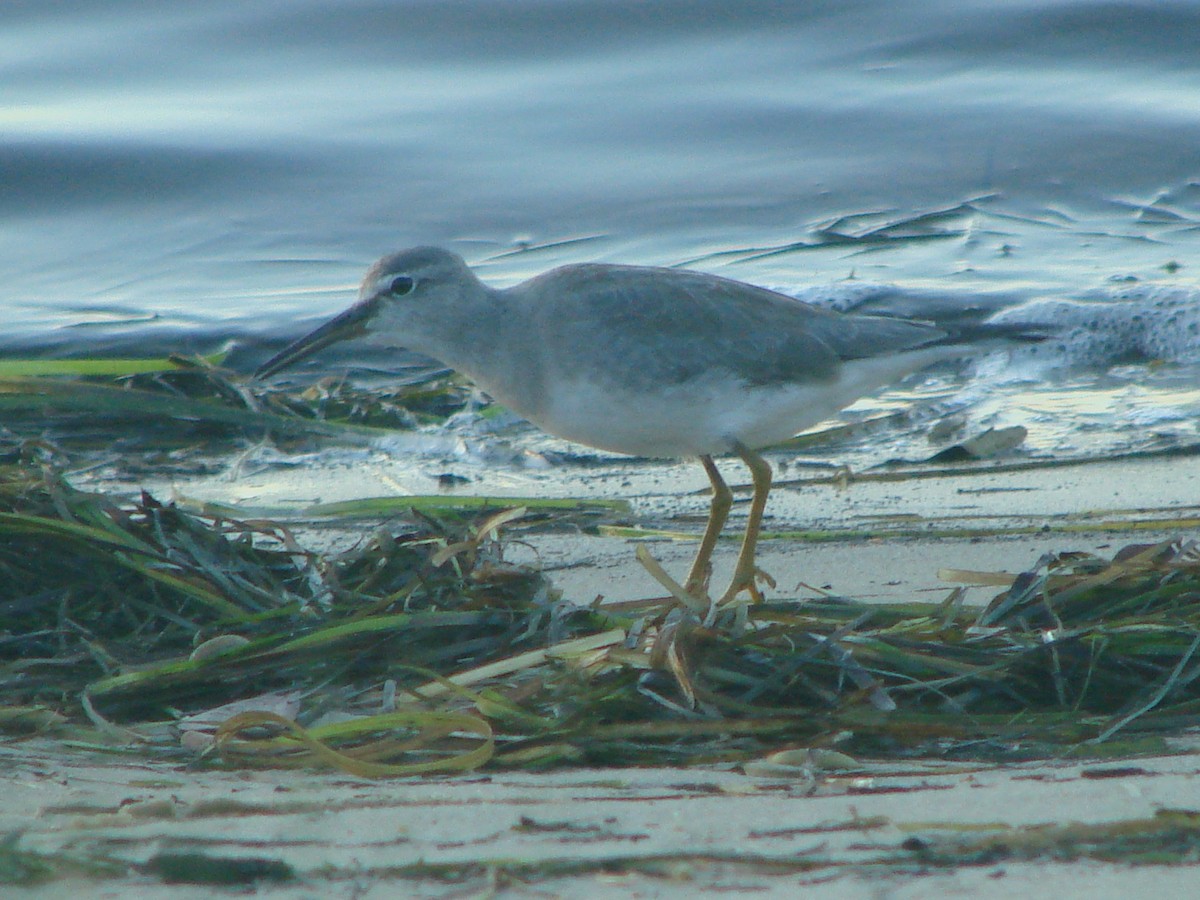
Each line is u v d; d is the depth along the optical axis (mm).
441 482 12586
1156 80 22125
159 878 4512
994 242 18578
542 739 6469
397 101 21359
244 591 8438
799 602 8195
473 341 9539
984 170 20219
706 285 9547
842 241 18750
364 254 18875
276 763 6203
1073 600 7934
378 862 4664
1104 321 16141
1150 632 7270
